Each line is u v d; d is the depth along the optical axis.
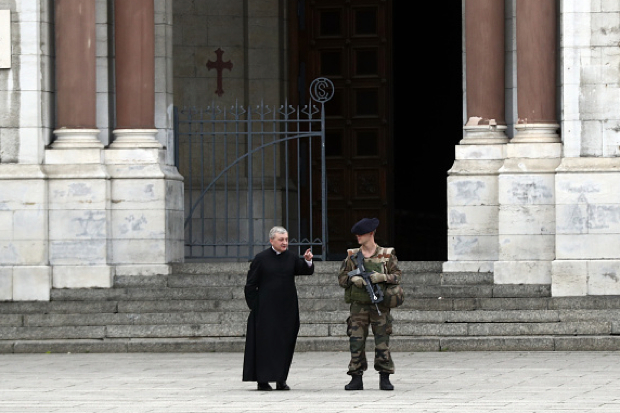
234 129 41.28
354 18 43.56
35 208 32.38
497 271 31.19
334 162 43.75
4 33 32.66
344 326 29.62
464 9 32.53
